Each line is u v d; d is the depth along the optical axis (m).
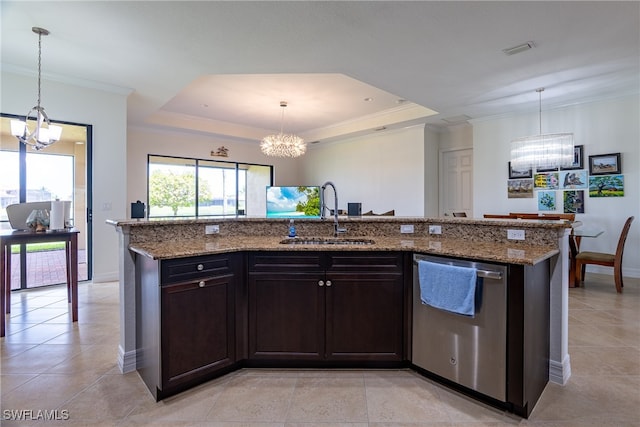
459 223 2.56
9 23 2.79
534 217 4.29
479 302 1.81
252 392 1.94
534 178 5.39
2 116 3.73
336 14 2.63
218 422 1.68
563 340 2.04
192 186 7.50
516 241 2.25
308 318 2.19
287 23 2.77
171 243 2.32
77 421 1.68
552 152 4.13
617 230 4.68
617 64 3.60
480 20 2.72
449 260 1.95
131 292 2.21
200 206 7.63
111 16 2.67
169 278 1.86
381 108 6.15
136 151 6.66
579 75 3.91
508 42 3.09
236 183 8.28
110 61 3.54
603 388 1.97
